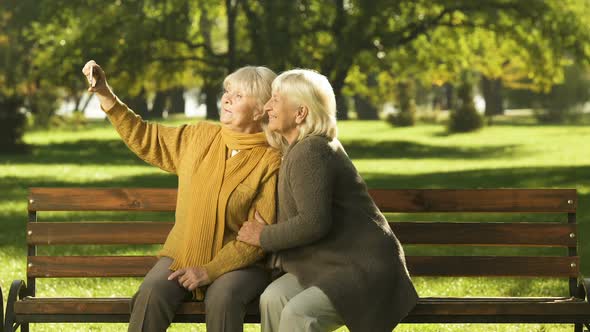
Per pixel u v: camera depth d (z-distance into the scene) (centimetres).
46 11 4038
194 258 542
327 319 515
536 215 1572
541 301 553
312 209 512
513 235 607
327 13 4000
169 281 529
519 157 3400
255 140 560
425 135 4953
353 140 4303
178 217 557
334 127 540
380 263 520
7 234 1327
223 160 558
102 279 968
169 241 555
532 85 6938
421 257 607
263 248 532
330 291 510
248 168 554
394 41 3928
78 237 600
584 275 1017
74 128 5253
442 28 4194
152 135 574
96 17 3928
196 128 576
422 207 608
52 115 5091
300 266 531
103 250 1188
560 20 3866
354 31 3866
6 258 1101
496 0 3947
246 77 562
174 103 8188
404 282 528
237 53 4112
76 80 4084
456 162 3167
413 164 3066
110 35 3900
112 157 3275
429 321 539
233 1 4200
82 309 534
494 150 3819
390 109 9369
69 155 3328
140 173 2595
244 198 549
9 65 4744
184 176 561
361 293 514
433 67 4353
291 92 532
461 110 5241
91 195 603
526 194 606
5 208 1680
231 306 518
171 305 525
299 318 502
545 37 3881
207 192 549
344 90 4834
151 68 4181
